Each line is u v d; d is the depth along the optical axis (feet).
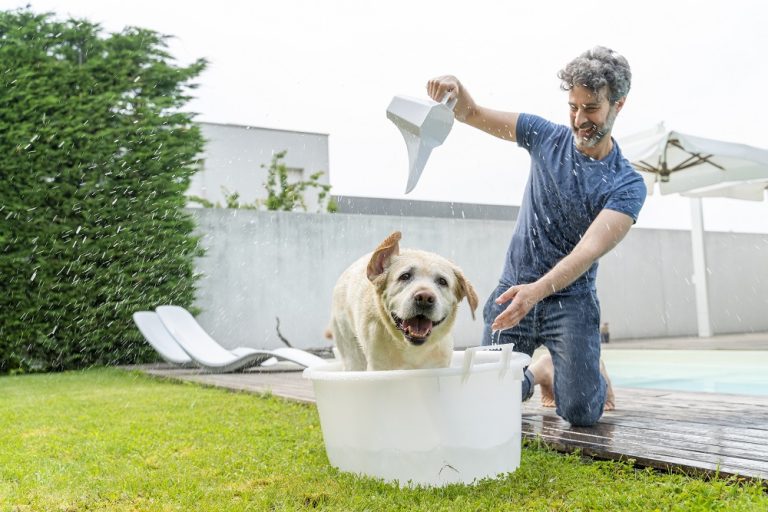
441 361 9.95
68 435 14.19
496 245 49.14
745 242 59.21
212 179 55.93
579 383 11.66
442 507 7.80
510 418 9.37
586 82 10.64
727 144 26.45
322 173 53.36
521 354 10.14
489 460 9.04
